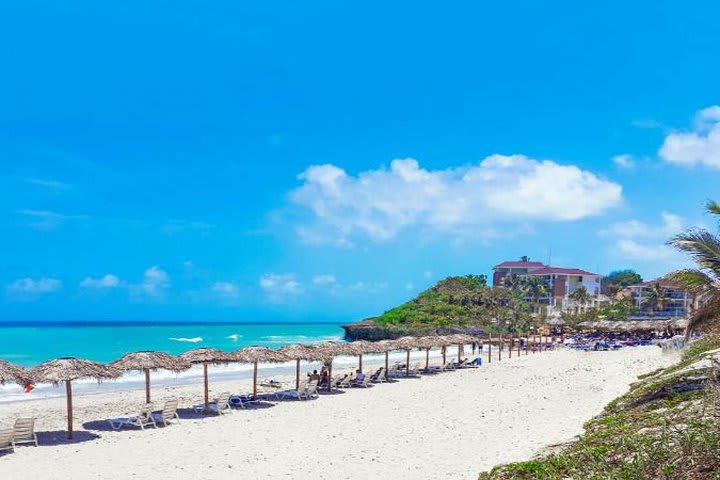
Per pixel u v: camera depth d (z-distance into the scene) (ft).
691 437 28.12
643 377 89.15
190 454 51.52
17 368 54.34
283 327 592.60
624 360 140.36
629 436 34.06
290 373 133.08
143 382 112.98
